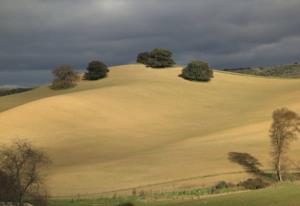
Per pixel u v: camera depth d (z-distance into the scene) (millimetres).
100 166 79938
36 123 108000
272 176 70188
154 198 58438
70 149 93750
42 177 65625
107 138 103062
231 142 90750
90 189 66562
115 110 125188
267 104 133500
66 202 58781
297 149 81500
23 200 51906
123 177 72688
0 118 107625
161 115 127125
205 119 123500
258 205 44906
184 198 57062
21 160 53000
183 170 74500
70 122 112062
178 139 100562
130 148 94438
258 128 101312
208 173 72250
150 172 74500
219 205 47688
